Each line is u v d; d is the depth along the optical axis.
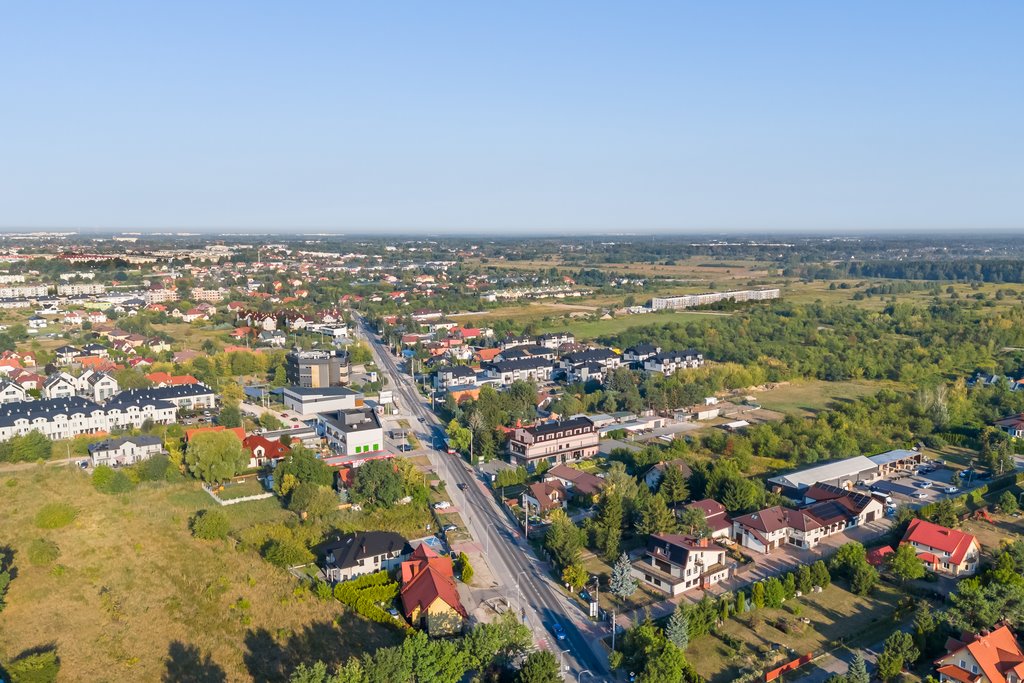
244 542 143.25
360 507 163.75
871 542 151.38
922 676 106.69
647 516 148.88
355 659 98.06
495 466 198.62
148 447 194.00
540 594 131.50
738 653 112.75
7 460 184.12
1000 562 132.25
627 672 108.81
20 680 98.62
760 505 164.88
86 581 128.00
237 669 106.50
